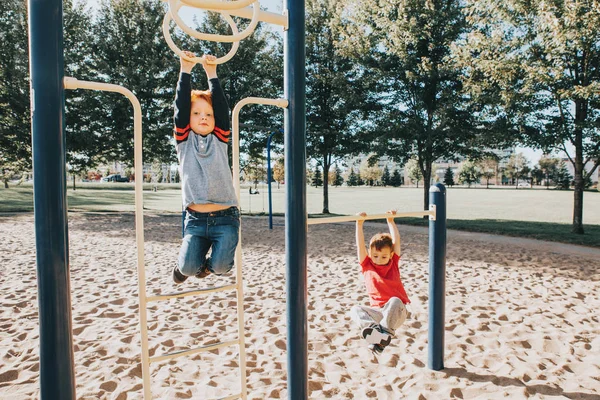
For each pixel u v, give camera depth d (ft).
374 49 53.31
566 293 19.52
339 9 58.29
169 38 7.52
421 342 13.37
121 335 13.66
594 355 12.46
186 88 7.69
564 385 10.52
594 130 38.55
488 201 108.99
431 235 11.39
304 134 8.05
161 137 59.31
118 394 9.78
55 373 5.92
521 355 12.49
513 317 15.89
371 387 10.37
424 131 50.01
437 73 47.65
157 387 10.21
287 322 8.20
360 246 11.02
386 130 50.47
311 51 61.67
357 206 88.74
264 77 62.39
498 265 25.94
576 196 41.32
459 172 285.84
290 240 8.05
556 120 40.45
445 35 48.26
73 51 57.11
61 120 5.91
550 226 47.96
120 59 59.41
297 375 8.18
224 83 59.16
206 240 7.63
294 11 7.88
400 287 10.73
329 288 20.15
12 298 17.76
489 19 41.06
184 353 7.71
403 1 48.39
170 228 44.42
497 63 38.19
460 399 9.89
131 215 59.93
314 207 85.40
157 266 24.86
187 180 7.52
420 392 10.13
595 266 25.84
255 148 63.67
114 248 31.48
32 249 30.01
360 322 9.90
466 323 15.23
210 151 7.64
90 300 17.63
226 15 7.91
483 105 46.75
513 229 44.37
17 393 9.97
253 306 17.01
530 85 37.32
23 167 63.67
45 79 5.80
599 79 37.11
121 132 56.85
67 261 6.03
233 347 12.84
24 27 54.08
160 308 16.66
